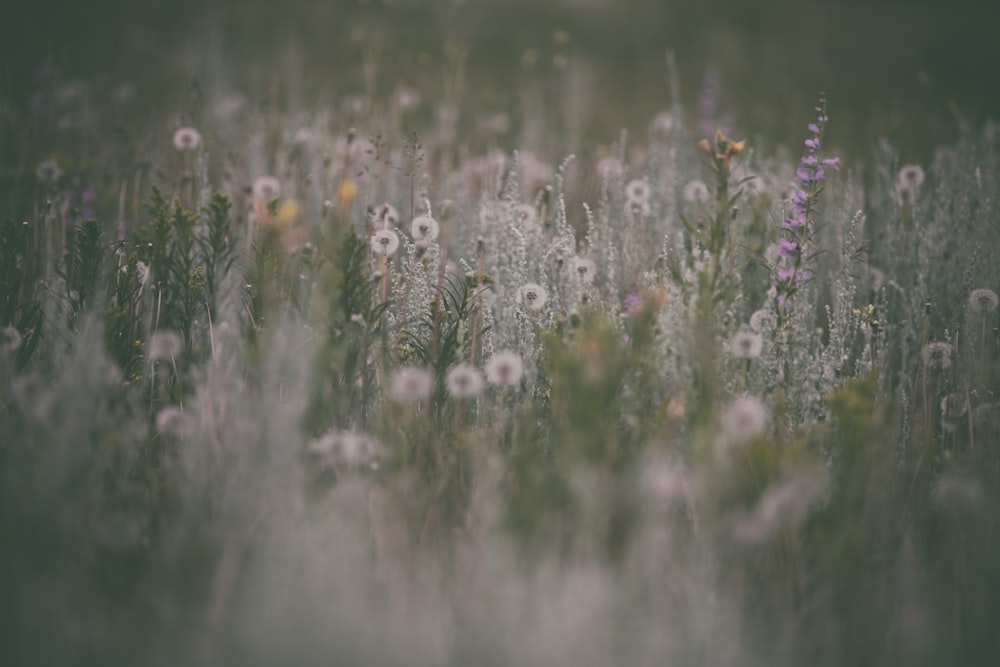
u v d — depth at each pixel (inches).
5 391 108.5
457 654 75.3
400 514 90.3
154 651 73.4
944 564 92.8
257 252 128.5
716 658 75.3
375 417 112.3
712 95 278.1
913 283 150.0
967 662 80.9
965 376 118.8
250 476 87.5
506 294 131.6
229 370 106.8
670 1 574.6
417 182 158.1
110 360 108.2
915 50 518.3
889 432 99.7
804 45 511.8
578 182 203.3
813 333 126.2
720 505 89.7
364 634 74.8
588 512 81.8
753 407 93.4
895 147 196.2
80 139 212.1
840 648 79.4
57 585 76.5
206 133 204.7
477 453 97.3
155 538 91.4
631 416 97.2
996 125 201.6
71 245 141.3
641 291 123.9
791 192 149.3
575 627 72.4
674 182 180.9
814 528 92.0
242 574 83.0
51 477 83.2
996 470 101.2
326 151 189.5
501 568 78.6
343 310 111.0
